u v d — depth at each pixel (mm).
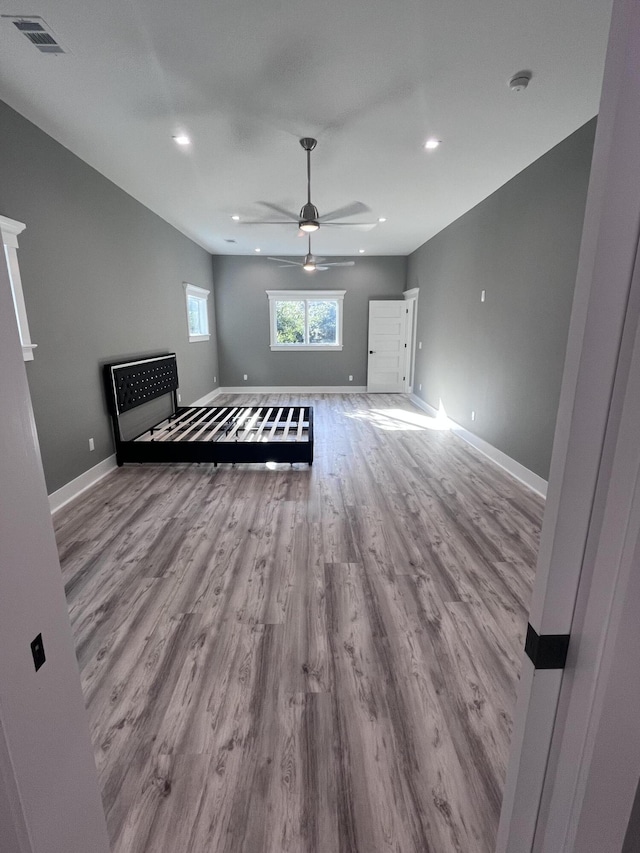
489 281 4297
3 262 501
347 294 8188
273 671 1607
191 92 2467
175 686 1544
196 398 6875
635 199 444
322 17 1864
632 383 451
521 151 3236
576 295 512
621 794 499
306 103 2568
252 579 2197
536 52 2102
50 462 3070
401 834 1095
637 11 411
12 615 518
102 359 3824
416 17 1866
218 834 1093
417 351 7352
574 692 573
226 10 1821
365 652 1700
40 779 578
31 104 2607
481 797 1179
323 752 1301
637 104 427
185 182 3971
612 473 487
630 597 462
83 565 2336
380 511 3029
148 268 4855
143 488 3471
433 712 1437
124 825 1110
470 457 4328
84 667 1630
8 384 513
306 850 1061
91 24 1896
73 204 3340
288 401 7559
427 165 3520
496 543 2580
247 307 8219
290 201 4543
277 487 3484
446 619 1896
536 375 3443
